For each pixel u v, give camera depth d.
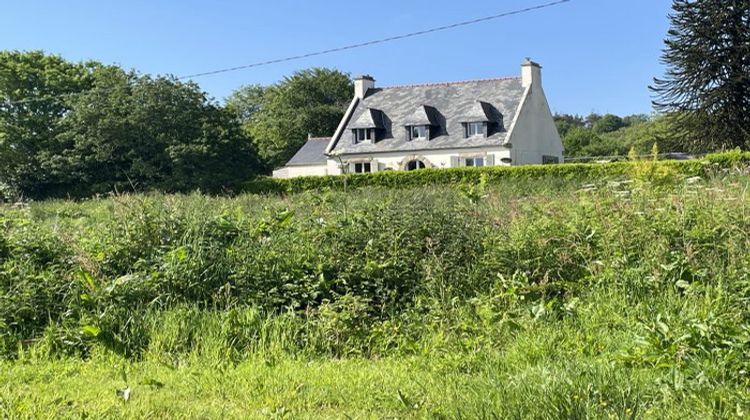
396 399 4.54
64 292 6.72
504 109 42.56
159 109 38.53
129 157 38.50
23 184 39.56
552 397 4.04
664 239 6.96
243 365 5.58
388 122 45.72
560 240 7.41
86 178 38.91
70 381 5.21
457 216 8.23
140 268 7.10
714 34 33.94
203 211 8.73
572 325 6.02
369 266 7.10
